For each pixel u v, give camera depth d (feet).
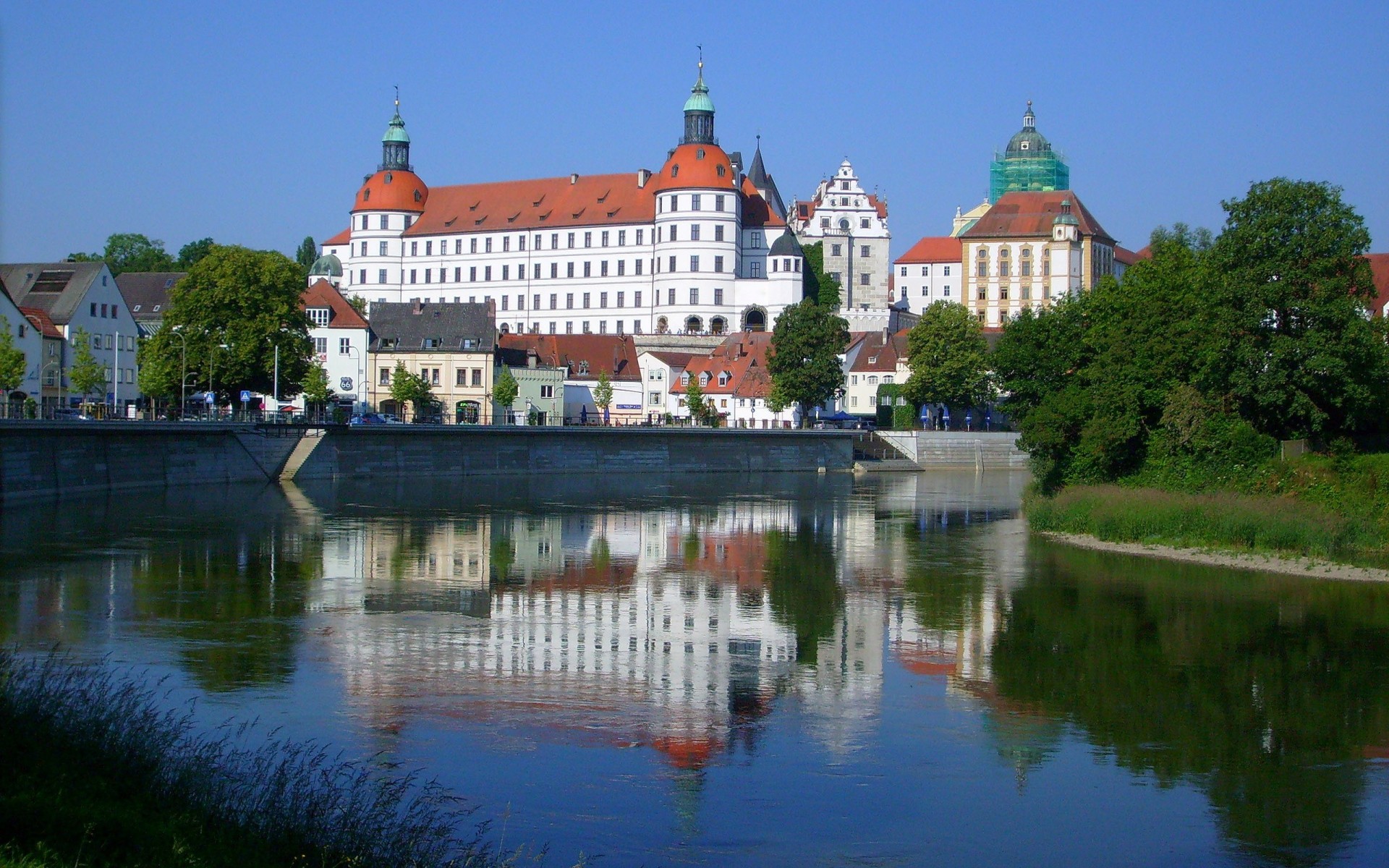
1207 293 320.29
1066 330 372.79
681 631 180.45
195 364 437.99
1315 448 308.60
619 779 116.98
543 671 154.92
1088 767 124.26
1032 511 314.14
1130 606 201.46
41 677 107.76
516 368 628.28
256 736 124.47
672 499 395.55
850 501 398.21
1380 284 487.20
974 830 108.06
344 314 606.96
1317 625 188.03
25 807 79.56
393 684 146.20
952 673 157.79
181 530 269.03
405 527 291.79
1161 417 312.29
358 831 90.17
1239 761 126.72
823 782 118.11
